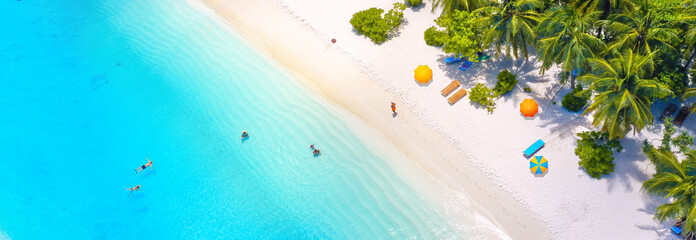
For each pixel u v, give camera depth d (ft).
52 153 123.44
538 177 105.29
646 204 98.58
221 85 130.82
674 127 103.50
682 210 82.99
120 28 148.77
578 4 107.55
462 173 109.19
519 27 105.19
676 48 100.73
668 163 85.51
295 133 119.03
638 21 95.91
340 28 140.26
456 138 113.80
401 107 121.29
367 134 117.60
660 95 91.30
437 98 121.19
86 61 141.08
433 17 137.90
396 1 143.84
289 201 109.09
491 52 126.72
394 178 109.91
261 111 124.36
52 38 147.64
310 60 134.51
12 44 146.61
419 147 114.11
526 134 111.45
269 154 116.37
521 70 122.21
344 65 131.85
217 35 144.05
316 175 111.96
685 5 102.89
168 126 124.77
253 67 134.41
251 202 110.42
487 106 117.19
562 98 115.34
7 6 155.43
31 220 113.29
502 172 107.45
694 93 97.60
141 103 130.11
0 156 123.54
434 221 103.30
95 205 114.52
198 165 117.19
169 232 109.81
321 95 126.52
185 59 138.21
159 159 119.34
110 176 118.32
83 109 130.93
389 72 128.16
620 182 101.60
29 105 132.98
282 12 147.74
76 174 119.55
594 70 94.53
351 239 102.53
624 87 88.28
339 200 107.65
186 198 113.19
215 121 123.85
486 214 103.50
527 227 100.94
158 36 145.28
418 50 131.54
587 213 99.96
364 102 123.65
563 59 97.76
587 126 109.81
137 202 114.01
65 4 156.04
